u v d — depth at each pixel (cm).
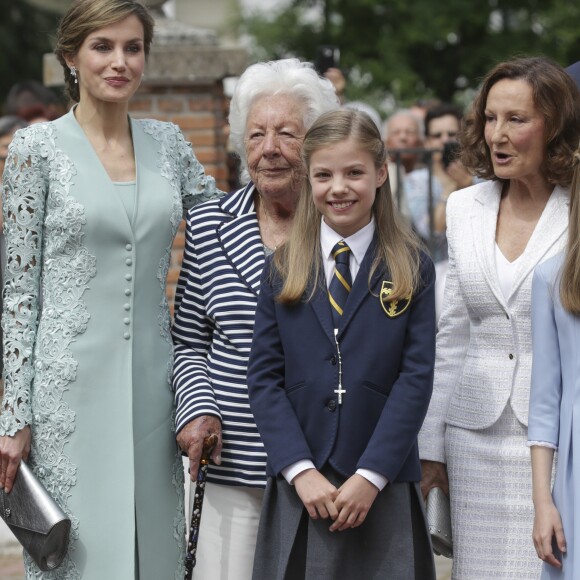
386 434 554
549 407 571
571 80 601
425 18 2480
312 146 566
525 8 2548
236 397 606
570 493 559
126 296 603
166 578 612
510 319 602
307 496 550
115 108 616
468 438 612
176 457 620
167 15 1278
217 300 614
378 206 581
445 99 2559
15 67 2792
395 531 560
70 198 596
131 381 600
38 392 600
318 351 567
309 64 646
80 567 596
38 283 607
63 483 596
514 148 596
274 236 630
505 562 600
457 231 626
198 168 656
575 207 570
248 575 611
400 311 567
